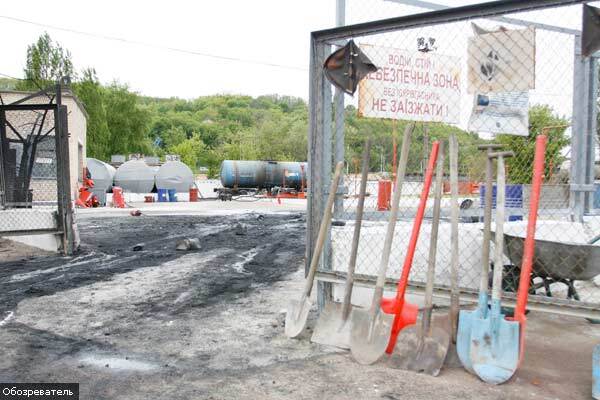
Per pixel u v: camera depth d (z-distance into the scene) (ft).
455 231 11.94
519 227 18.47
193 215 60.34
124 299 17.70
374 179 17.21
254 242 34.50
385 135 17.29
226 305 16.93
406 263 11.91
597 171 21.61
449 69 15.40
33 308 16.39
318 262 14.78
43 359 11.92
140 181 101.71
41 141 31.81
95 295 18.26
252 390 10.20
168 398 9.87
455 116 15.60
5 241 32.91
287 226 46.96
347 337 12.59
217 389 10.26
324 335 12.94
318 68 14.71
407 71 15.03
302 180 115.44
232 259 26.89
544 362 11.93
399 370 11.14
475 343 10.84
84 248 30.50
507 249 15.34
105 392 10.14
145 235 38.14
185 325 14.60
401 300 11.78
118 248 30.71
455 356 11.57
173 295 18.34
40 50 149.28
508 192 19.72
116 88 208.33
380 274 11.88
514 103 15.01
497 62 13.61
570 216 20.15
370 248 16.02
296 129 267.18
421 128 17.43
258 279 21.47
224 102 456.04
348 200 17.16
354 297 15.60
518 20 17.75
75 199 66.74
